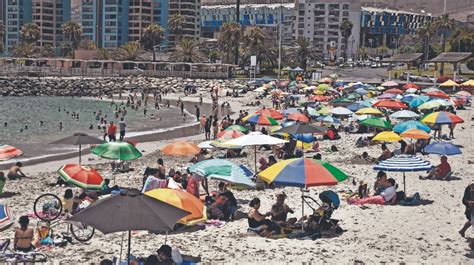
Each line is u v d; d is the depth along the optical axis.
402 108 100.25
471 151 71.88
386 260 30.55
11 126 128.12
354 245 33.28
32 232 31.17
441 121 65.50
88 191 44.59
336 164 63.00
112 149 51.59
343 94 146.50
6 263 28.91
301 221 37.06
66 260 30.69
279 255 31.50
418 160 41.50
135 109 174.00
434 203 43.25
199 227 37.44
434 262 30.20
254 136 49.81
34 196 50.91
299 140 69.75
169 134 109.12
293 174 34.03
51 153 85.38
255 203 36.22
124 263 28.05
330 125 92.25
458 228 36.53
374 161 63.91
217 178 40.31
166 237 33.38
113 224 22.20
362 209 41.75
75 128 125.44
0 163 75.06
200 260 30.58
